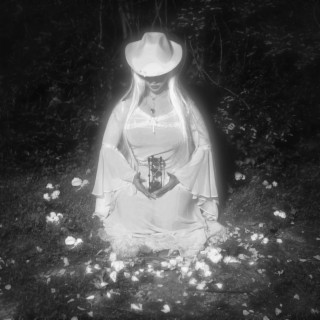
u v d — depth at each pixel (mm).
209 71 4438
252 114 4211
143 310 2836
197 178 3316
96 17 4523
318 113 4543
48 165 4223
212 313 2822
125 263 3137
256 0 4105
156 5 4410
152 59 3076
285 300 2941
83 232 3453
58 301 2859
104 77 4262
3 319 2758
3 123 4219
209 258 3176
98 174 3410
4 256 3205
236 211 3729
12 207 3684
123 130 3314
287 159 4410
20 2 4332
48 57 4309
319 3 4391
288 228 3619
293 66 4590
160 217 3293
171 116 3248
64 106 4332
